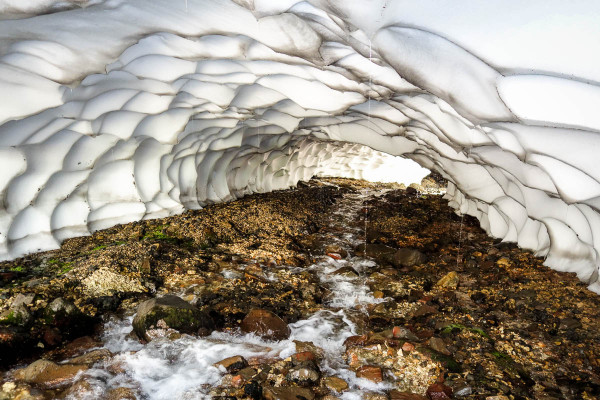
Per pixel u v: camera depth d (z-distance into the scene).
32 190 4.96
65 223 5.63
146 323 3.85
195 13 3.80
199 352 3.70
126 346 3.79
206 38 4.25
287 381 3.34
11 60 3.69
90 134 5.03
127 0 3.48
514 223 6.61
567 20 2.40
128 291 4.56
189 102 5.69
